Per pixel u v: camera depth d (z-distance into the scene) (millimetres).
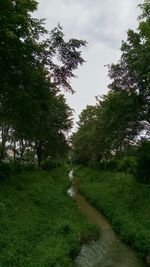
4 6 14766
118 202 24688
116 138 24859
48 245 12836
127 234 17172
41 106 21219
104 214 24062
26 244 12156
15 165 30656
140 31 17328
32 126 23125
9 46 15875
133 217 19672
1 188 19203
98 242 16781
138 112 21969
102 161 52031
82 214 22719
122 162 38812
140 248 15016
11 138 35156
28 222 15336
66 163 108375
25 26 15688
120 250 15562
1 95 19188
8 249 11117
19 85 18438
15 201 18391
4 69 17125
